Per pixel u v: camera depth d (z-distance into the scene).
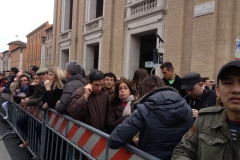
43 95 4.70
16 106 7.15
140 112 2.18
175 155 1.74
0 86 11.38
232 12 8.36
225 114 1.57
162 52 8.97
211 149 1.52
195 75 3.60
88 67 17.78
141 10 12.15
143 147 2.23
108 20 14.77
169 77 5.25
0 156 5.51
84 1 18.11
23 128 5.92
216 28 8.35
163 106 2.11
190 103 3.86
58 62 22.52
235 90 1.45
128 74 12.98
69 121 3.70
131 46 13.06
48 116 4.60
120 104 3.52
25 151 5.95
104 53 15.06
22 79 6.58
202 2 8.75
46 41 35.25
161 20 10.63
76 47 19.22
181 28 9.59
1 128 8.41
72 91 3.88
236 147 1.48
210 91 3.62
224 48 8.13
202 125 1.66
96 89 3.56
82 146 3.23
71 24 21.70
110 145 2.30
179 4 9.72
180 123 2.12
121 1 13.60
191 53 9.14
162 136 2.10
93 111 3.53
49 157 4.48
